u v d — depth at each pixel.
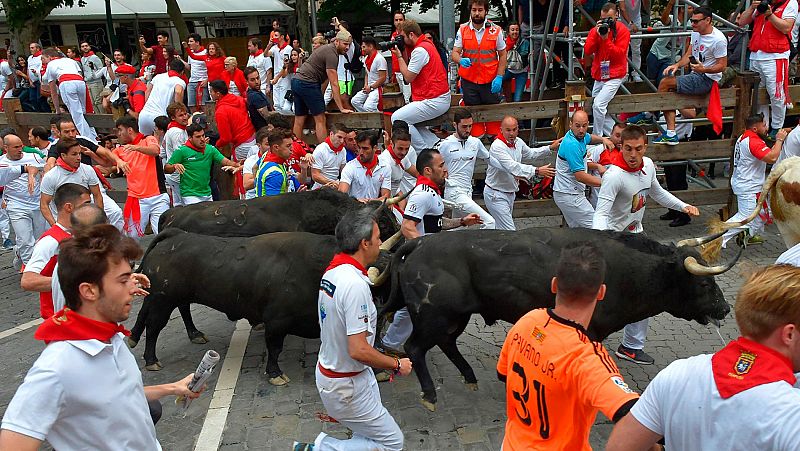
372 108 11.11
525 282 4.84
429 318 5.04
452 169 8.02
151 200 8.98
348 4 23.42
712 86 9.18
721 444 2.09
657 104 9.31
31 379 2.49
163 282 5.85
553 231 5.04
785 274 2.11
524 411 2.86
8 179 8.58
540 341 2.76
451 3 11.96
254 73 10.20
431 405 5.15
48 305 4.85
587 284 2.68
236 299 5.68
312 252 5.47
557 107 9.24
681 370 2.24
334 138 8.06
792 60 11.18
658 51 11.73
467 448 4.71
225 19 25.75
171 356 6.48
